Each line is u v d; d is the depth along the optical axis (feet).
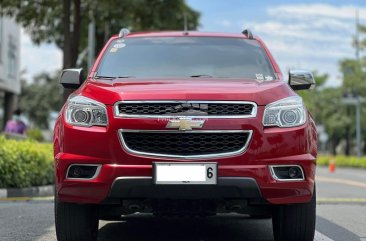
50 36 51.16
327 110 177.78
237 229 22.34
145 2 49.70
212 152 15.60
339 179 61.77
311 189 16.12
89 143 15.78
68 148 15.99
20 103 248.11
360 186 47.91
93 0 48.08
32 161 38.73
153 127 15.56
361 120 173.06
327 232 21.97
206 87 16.33
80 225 16.98
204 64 19.74
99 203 16.12
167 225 23.12
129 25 50.19
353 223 24.25
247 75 19.27
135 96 15.84
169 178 15.40
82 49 65.21
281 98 16.28
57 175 16.16
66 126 16.16
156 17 52.21
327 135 196.75
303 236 17.28
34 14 47.06
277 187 15.65
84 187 15.75
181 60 19.90
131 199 16.03
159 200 16.39
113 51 20.39
